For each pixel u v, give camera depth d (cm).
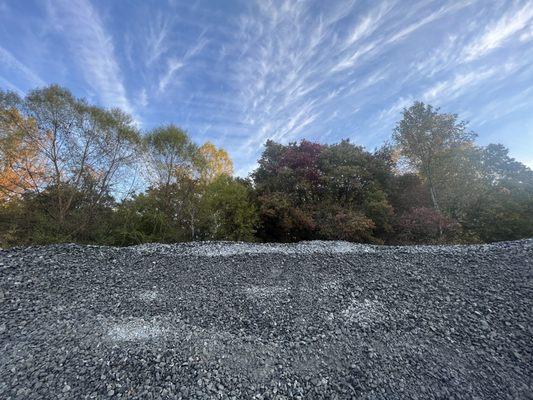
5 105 1384
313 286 707
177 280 752
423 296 628
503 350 453
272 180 1966
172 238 1518
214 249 1034
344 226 1606
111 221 1495
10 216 1349
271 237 1881
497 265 746
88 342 459
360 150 2197
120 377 386
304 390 385
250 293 679
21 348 434
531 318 524
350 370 421
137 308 587
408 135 1947
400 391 380
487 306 573
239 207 1672
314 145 2188
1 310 538
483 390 378
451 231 1728
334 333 512
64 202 1500
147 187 1700
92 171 1600
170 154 1788
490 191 1925
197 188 1659
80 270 762
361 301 621
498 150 2138
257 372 416
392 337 496
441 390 380
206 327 527
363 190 1938
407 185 2175
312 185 1920
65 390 359
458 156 1936
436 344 474
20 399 341
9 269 707
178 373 402
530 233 1816
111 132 1606
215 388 380
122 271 791
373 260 853
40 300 588
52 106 1434
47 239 1271
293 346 477
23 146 1438
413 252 905
